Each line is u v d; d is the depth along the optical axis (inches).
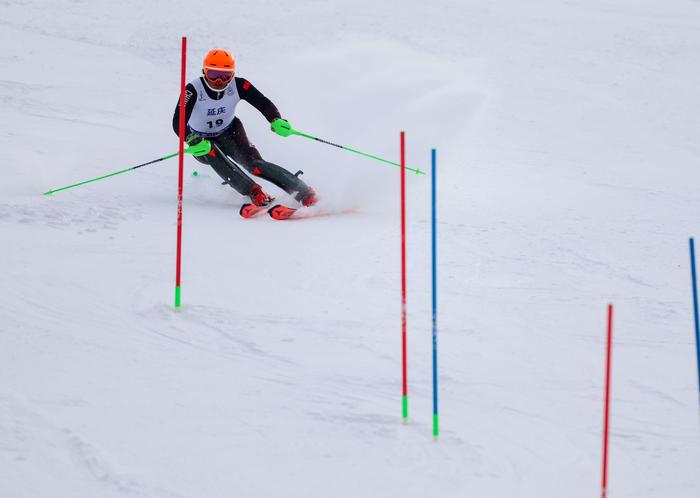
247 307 775.7
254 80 2346.2
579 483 497.4
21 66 2362.2
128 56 2647.6
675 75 2682.1
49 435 519.8
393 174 1459.2
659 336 756.6
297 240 1016.9
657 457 533.3
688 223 1240.2
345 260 940.0
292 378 630.5
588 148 1877.5
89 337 686.5
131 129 1772.9
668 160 1802.4
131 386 601.0
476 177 1531.7
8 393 574.9
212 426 546.9
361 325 745.6
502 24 3257.9
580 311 816.3
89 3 3358.8
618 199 1406.3
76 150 1508.4
